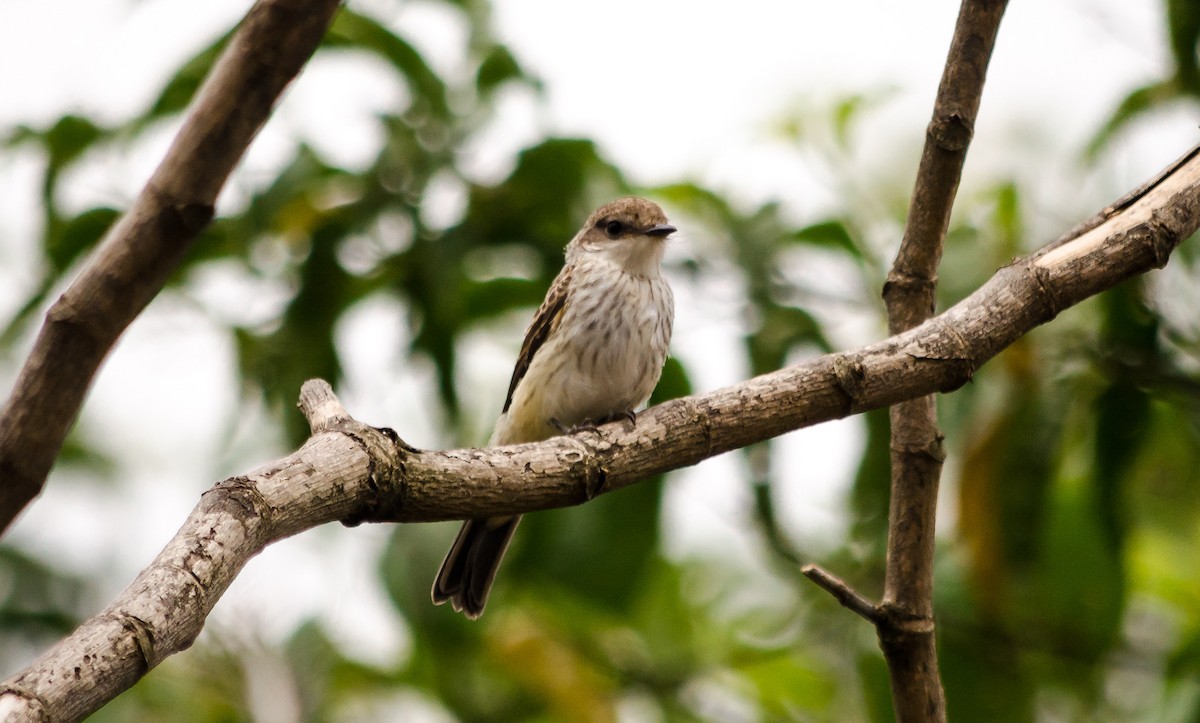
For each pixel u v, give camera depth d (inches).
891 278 292.5
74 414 200.7
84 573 526.9
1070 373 422.9
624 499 425.4
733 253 445.1
